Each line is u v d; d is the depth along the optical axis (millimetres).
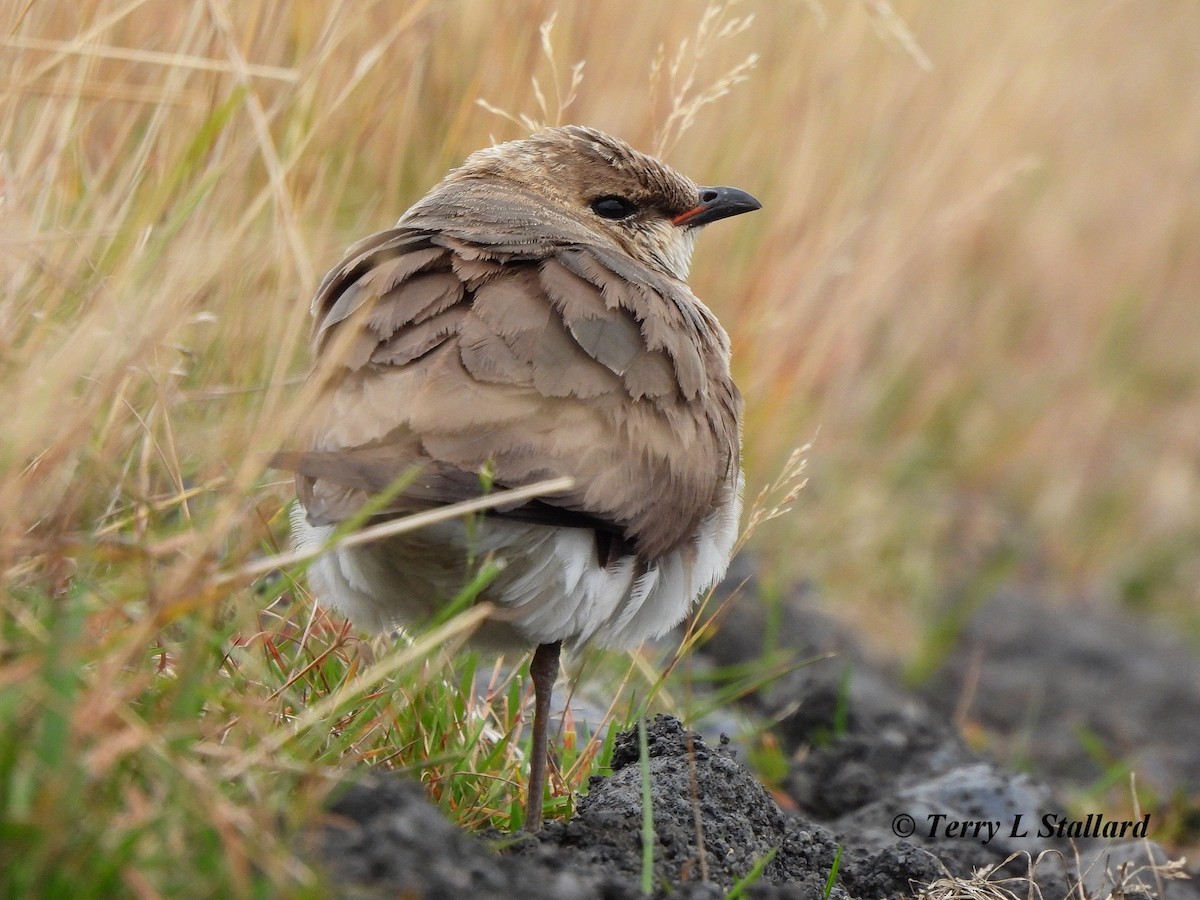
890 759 12227
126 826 6043
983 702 15516
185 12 10758
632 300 8812
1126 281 22531
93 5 10164
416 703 8703
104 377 8219
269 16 10695
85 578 7586
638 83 13578
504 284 8602
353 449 7867
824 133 15117
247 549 7555
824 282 15477
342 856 6406
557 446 8117
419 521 7297
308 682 9039
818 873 8852
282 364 8688
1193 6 22391
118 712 6340
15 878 5605
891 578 16906
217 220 10148
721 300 14688
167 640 8273
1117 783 14094
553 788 9422
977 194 16094
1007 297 21312
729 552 9891
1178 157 22875
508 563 8305
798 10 14906
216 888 5871
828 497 17344
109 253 9109
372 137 11938
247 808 6523
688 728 10125
